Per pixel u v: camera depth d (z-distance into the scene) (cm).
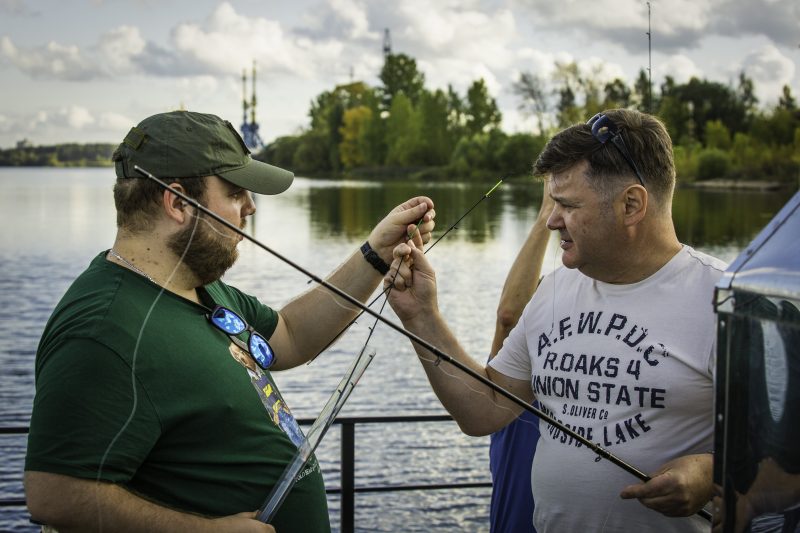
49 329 171
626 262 187
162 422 169
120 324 167
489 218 4353
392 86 10775
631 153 180
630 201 182
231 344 193
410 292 211
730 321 132
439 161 9106
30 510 161
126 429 163
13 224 3869
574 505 190
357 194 6519
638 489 171
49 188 8925
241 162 194
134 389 165
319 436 183
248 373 191
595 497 187
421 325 211
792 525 123
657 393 181
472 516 702
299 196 6372
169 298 181
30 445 162
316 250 2856
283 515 193
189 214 183
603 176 182
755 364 129
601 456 179
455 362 179
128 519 162
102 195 7175
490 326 1546
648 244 186
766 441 127
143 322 171
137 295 175
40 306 1681
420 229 236
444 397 210
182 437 174
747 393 130
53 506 158
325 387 1080
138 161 183
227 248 192
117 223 188
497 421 213
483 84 9062
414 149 9150
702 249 2652
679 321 182
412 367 1179
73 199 6412
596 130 183
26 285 1978
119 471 163
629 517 185
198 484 176
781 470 125
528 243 262
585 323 193
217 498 178
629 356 185
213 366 179
